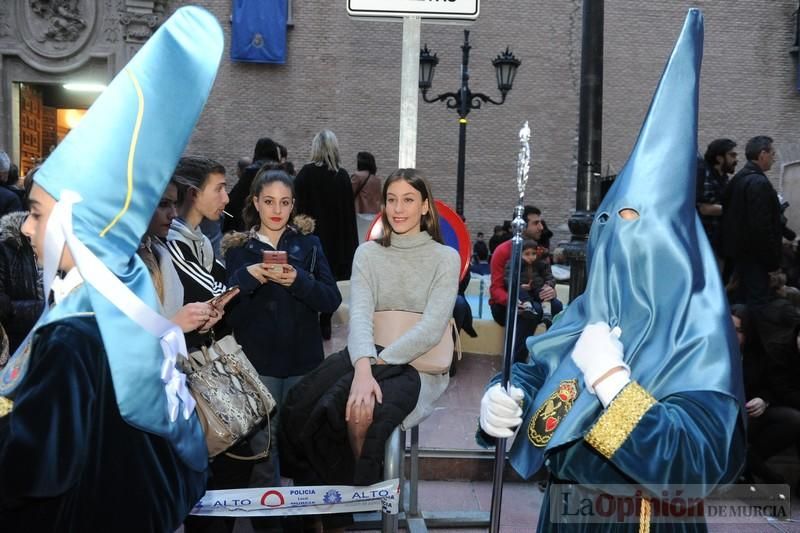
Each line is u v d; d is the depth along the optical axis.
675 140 2.04
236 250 3.45
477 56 17.69
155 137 1.78
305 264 3.51
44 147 19.22
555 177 17.84
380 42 17.73
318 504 2.67
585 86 5.00
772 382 4.57
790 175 17.92
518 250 1.96
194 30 1.85
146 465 1.79
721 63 18.05
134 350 1.68
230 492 2.66
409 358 2.49
